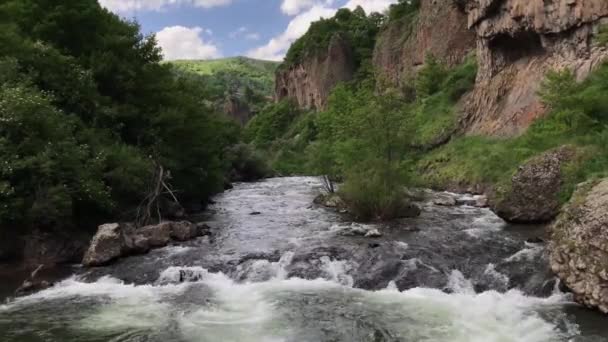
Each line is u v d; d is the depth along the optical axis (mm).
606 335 11836
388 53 93688
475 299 14906
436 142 49312
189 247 20938
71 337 12516
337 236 22031
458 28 71000
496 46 47344
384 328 12859
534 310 13656
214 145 39188
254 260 18641
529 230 21750
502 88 45062
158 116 32344
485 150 38250
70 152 21875
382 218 26172
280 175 77125
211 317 13891
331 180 35844
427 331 12602
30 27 30422
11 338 12438
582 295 13469
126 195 25938
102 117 28984
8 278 17703
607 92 28734
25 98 21078
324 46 130750
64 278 17750
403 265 17297
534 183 23125
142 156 28391
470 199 31516
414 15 93500
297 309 14422
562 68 36219
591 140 25125
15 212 19469
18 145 20688
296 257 18734
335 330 12812
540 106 37000
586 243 13547
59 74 27641
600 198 13930
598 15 32719
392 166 26922
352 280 16891
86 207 23141
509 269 16391
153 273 17734
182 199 33812
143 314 14164
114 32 34312
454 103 55031
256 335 12586
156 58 37031
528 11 40031
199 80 47344
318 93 125938
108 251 19031
